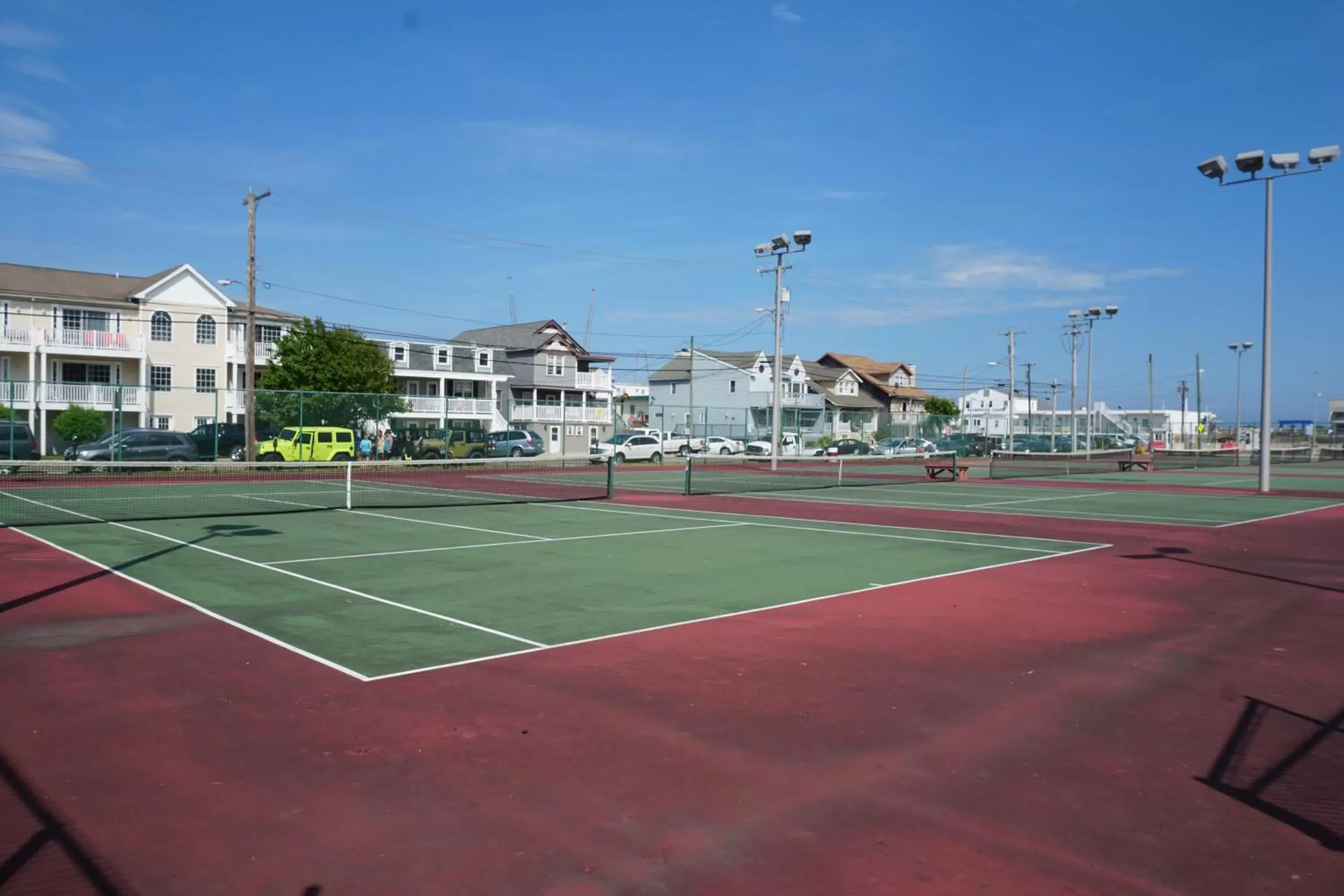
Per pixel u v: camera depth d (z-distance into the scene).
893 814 5.38
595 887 4.51
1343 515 25.03
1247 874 4.72
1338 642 9.77
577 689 7.72
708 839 5.03
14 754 6.12
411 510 23.00
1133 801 5.59
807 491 32.94
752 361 86.38
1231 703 7.59
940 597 12.17
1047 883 4.60
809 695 7.63
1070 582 13.45
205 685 7.71
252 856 4.76
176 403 53.25
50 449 35.47
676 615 10.76
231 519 20.20
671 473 43.75
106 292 52.84
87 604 10.87
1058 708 7.39
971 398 113.38
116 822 5.13
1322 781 5.96
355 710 7.08
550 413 68.62
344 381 50.50
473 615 10.59
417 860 4.75
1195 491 34.47
